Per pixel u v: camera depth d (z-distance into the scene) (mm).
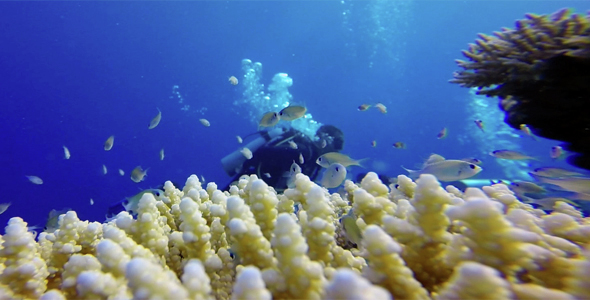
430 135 49312
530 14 3559
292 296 1079
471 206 1064
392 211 1667
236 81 6949
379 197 1731
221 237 1748
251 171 7578
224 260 1532
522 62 3375
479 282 806
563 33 3230
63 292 1334
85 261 1304
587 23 3111
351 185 2549
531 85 3404
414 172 3375
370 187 1866
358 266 1456
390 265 1075
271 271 1125
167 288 876
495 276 812
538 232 1340
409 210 1396
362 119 51344
